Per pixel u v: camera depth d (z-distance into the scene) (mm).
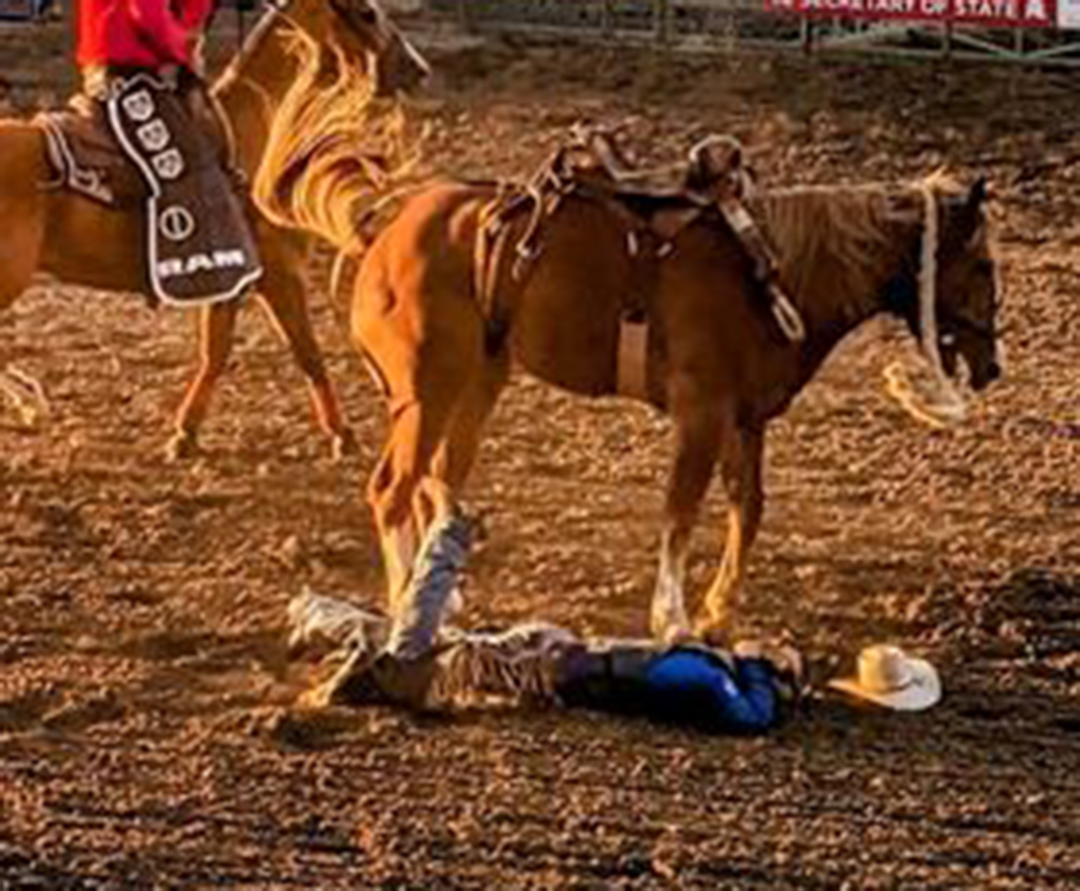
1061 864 11609
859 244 13523
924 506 16891
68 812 11859
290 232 17219
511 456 17750
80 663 13695
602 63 31234
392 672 13008
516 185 13812
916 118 29312
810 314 13547
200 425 17656
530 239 13391
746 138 28531
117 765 12398
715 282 13320
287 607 14453
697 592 15016
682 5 32719
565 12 33875
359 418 18719
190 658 13805
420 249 13602
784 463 17844
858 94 30047
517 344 13602
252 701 13211
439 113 29031
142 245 16422
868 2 31375
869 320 14531
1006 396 19859
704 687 12867
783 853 11594
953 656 14125
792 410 19219
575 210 13445
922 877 11414
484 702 13094
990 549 15969
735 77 30641
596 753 12609
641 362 13445
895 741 12898
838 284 13555
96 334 21156
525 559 15508
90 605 14562
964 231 13578
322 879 11242
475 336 13555
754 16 33781
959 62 31156
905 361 20094
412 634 13047
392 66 17156
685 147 28172
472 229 13547
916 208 13555
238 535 15898
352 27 17062
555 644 13156
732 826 11859
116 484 16859
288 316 17438
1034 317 22484
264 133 17047
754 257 13234
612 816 11922
